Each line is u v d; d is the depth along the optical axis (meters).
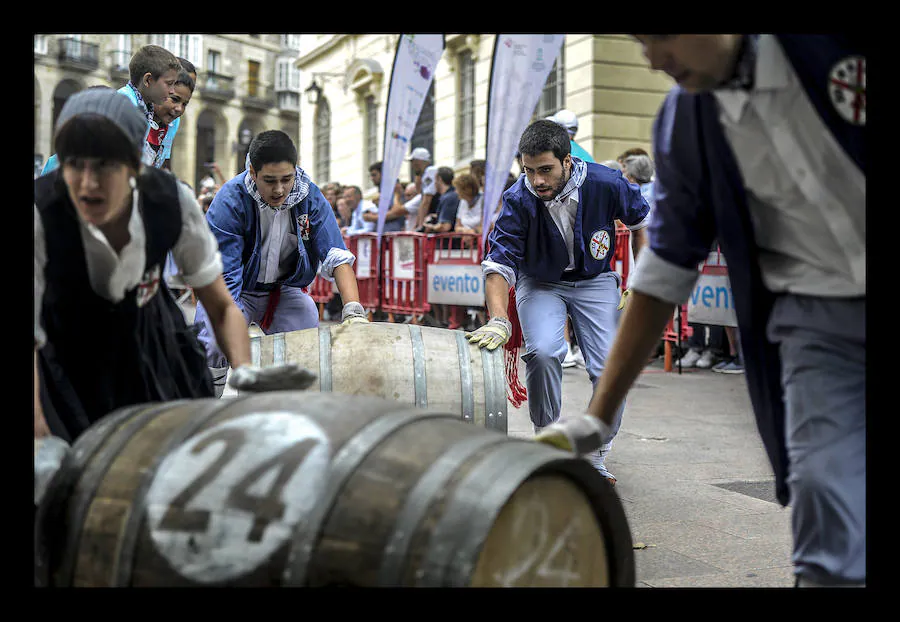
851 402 1.67
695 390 7.02
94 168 1.85
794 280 1.73
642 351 1.95
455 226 9.88
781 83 1.57
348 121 23.05
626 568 1.76
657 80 13.52
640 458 4.73
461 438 1.64
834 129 1.56
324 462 1.59
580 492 1.70
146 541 1.65
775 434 1.86
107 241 1.95
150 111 3.66
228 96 54.81
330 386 3.22
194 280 2.24
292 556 1.54
